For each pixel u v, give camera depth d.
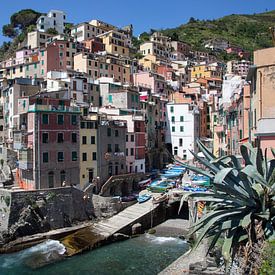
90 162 66.94
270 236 16.72
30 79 89.25
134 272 42.00
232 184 18.44
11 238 52.44
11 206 54.09
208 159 20.12
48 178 60.59
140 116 81.94
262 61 31.45
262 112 31.31
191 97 115.25
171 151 103.44
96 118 68.25
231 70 167.38
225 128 60.78
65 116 62.97
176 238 54.69
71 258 47.03
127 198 66.81
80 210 60.97
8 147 70.81
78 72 103.12
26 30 171.00
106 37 138.88
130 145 77.31
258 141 28.27
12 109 80.56
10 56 147.75
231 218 17.94
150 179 78.06
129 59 127.44
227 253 17.05
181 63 162.50
